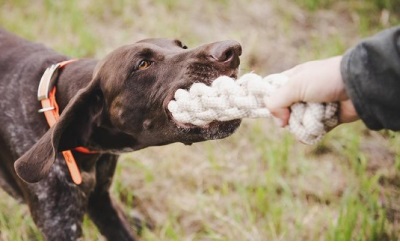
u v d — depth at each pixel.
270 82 0.62
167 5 2.00
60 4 1.96
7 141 1.03
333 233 1.19
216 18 1.98
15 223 1.22
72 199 1.03
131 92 0.90
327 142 1.48
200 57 0.80
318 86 0.57
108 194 1.16
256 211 1.30
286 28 1.93
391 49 0.56
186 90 0.81
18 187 1.09
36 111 1.01
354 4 2.08
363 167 1.36
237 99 0.65
